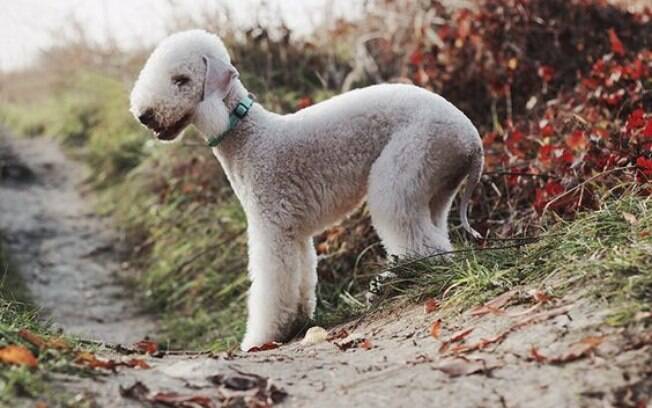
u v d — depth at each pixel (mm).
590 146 7156
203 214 11234
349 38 12609
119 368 4672
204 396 4250
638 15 9844
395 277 6367
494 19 9969
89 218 13414
